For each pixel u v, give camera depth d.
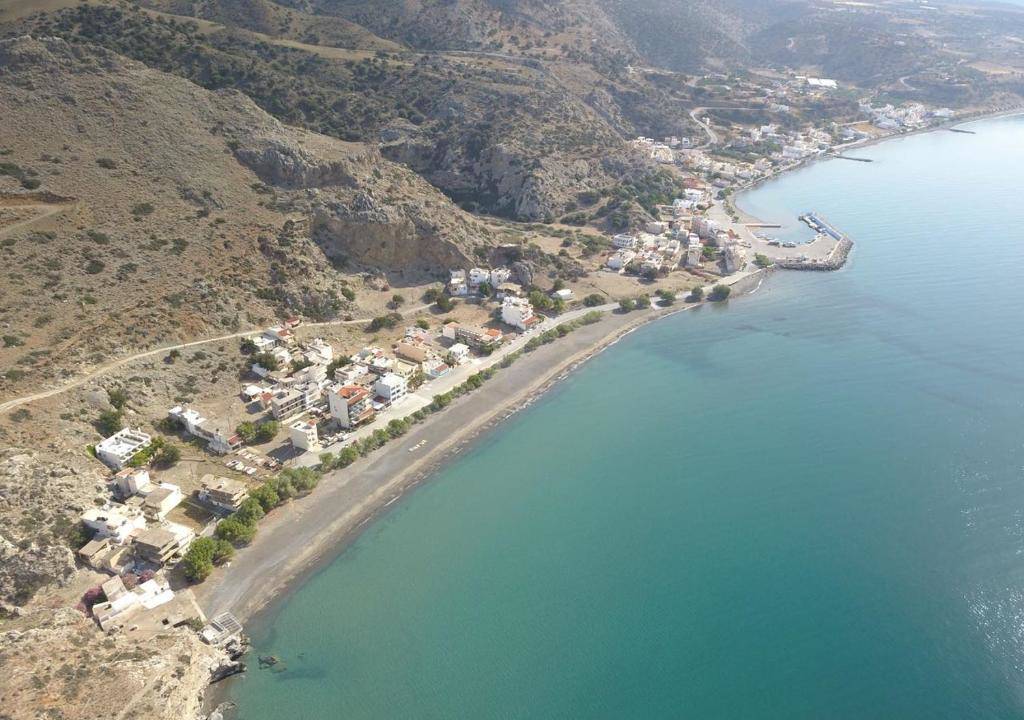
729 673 89.75
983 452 129.12
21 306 132.25
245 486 119.00
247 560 107.12
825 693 86.44
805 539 110.38
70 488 107.06
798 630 95.12
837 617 96.69
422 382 155.25
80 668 82.00
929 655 90.62
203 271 156.88
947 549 106.88
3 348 124.62
